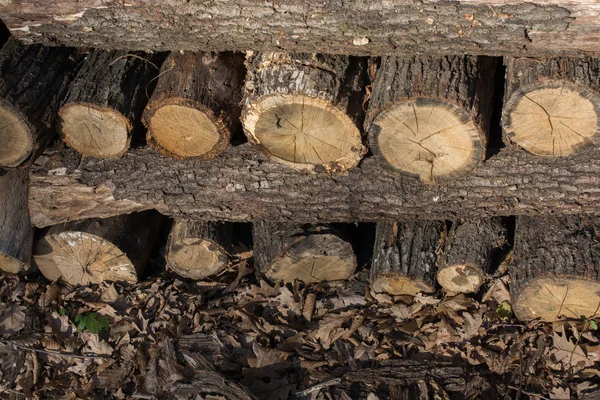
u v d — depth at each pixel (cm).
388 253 343
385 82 317
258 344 336
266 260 349
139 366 337
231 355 338
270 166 334
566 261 328
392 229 346
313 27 313
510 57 315
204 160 334
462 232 343
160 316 348
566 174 323
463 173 321
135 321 347
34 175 343
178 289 355
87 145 333
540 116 312
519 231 339
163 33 321
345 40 314
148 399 329
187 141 327
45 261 358
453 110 311
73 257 355
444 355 332
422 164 321
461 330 335
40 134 328
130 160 339
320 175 333
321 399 326
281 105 316
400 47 314
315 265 349
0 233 345
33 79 328
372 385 327
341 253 346
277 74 317
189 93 321
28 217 349
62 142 340
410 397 324
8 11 321
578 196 324
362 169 331
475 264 338
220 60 327
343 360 334
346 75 318
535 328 334
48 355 342
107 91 326
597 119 308
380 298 346
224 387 328
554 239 332
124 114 326
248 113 319
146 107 323
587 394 318
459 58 318
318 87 314
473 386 324
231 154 335
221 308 349
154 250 371
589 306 329
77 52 338
